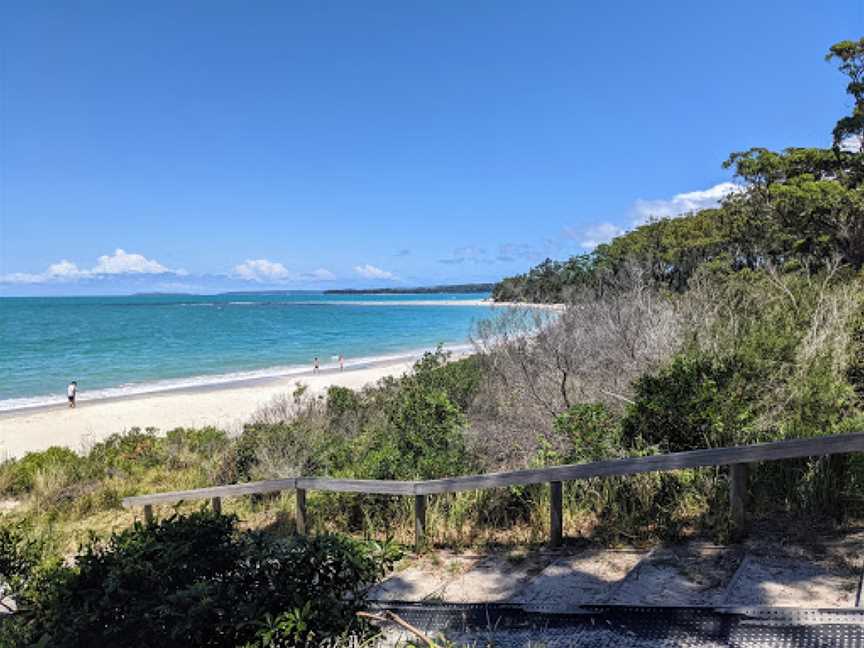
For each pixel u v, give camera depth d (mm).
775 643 2891
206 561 3090
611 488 5477
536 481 4973
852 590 3289
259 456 10648
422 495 5613
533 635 3377
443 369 13055
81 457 14117
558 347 9289
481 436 9422
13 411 24438
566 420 6711
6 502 11422
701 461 4312
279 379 32406
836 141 22750
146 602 2812
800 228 22625
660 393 5980
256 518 8531
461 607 3889
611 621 3359
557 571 4355
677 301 9531
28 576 4227
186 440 15148
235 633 2766
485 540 5492
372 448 9391
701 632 3100
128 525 9398
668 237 43938
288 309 153875
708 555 4086
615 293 10562
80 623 2779
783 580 3531
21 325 85188
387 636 3615
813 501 4508
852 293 7617
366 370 35562
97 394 28719
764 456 4121
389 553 3205
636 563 4238
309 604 2688
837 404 5691
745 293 8820
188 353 48031
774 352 6262
